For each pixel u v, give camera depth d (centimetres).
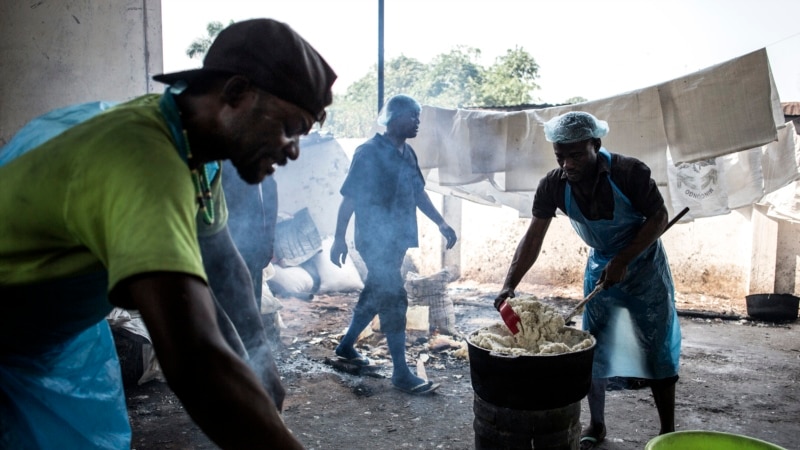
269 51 102
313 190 755
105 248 92
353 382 425
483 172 448
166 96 108
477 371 240
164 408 370
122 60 448
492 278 788
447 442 333
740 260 686
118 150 93
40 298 111
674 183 442
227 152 109
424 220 798
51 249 103
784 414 374
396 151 407
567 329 257
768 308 606
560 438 235
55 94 417
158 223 86
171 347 81
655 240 280
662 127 386
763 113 358
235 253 161
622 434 344
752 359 486
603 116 401
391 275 406
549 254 764
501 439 237
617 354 304
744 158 452
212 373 83
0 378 118
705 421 363
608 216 287
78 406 134
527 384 226
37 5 403
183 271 85
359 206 405
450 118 461
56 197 95
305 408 379
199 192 124
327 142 757
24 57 402
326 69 113
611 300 301
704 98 369
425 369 455
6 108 397
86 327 126
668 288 295
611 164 284
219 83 105
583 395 238
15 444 120
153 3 462
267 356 168
